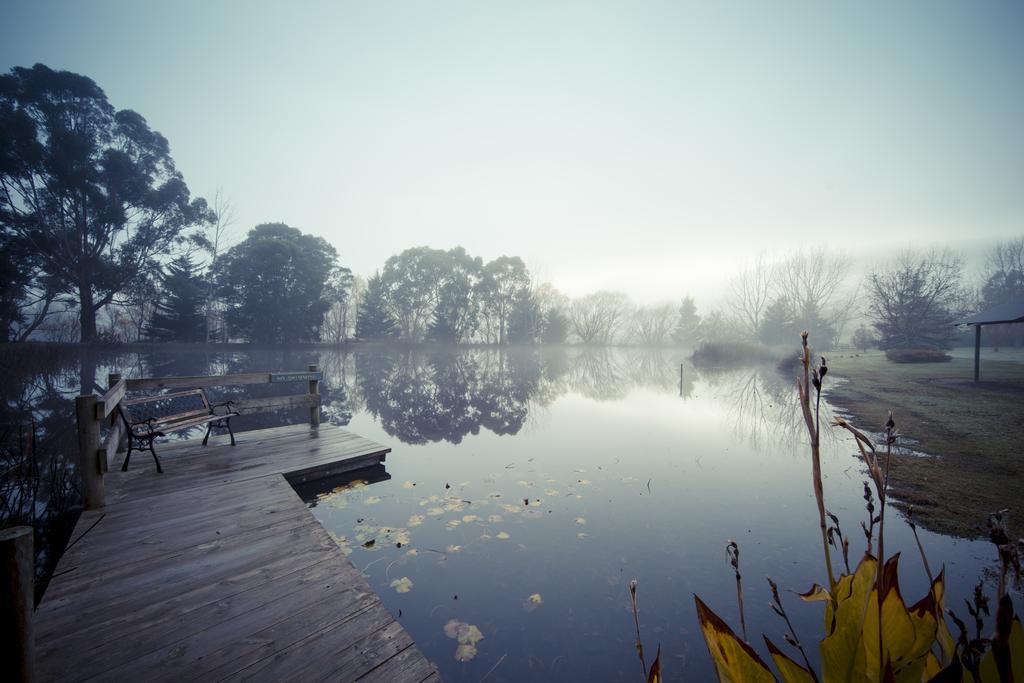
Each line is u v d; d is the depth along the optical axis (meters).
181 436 9.02
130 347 33.50
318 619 2.73
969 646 0.77
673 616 3.20
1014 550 0.72
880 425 9.27
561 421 11.04
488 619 3.17
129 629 2.61
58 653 2.40
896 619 0.80
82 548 3.58
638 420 11.05
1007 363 23.27
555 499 5.49
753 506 5.23
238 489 4.97
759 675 0.82
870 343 45.66
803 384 0.78
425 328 61.19
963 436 8.13
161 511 4.34
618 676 2.64
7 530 1.40
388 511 5.09
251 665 2.36
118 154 35.19
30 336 33.69
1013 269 49.28
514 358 40.88
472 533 4.50
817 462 0.77
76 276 33.59
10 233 30.44
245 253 45.72
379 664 2.39
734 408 12.68
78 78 34.50
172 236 39.31
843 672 0.78
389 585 3.58
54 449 7.43
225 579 3.15
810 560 3.95
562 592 3.49
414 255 57.44
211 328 48.03
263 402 7.34
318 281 46.22
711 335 55.84
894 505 5.05
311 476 5.87
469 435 9.47
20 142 30.12
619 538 4.40
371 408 13.26
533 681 2.62
